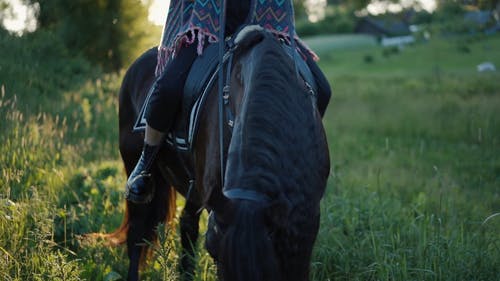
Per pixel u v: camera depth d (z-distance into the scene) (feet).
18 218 14.08
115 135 26.86
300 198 7.41
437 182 23.29
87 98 30.89
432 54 119.96
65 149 21.34
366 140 37.04
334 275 14.15
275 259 6.78
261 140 7.61
